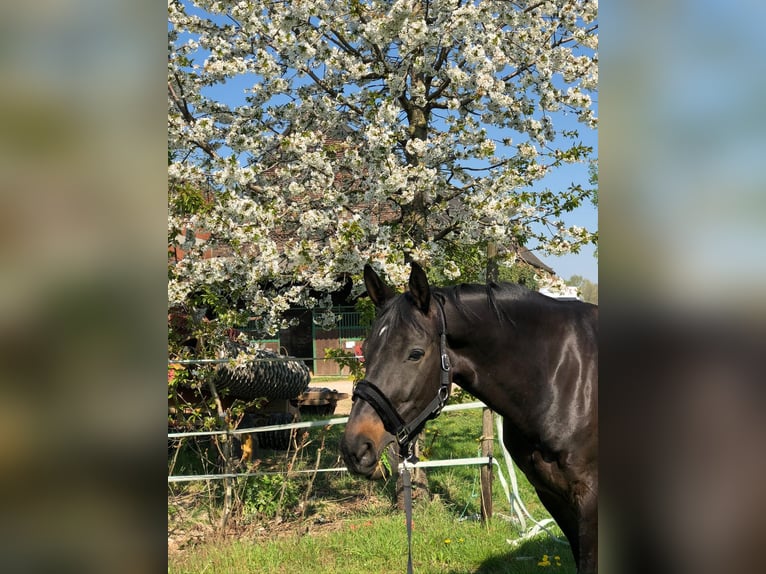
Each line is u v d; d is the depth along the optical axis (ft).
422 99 18.33
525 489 17.92
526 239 18.06
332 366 54.65
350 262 15.70
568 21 19.07
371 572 12.23
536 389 7.80
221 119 19.16
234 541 13.70
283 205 17.63
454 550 13.05
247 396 17.89
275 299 16.72
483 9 17.06
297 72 18.39
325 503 17.11
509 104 18.12
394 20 16.11
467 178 19.12
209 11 17.53
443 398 7.45
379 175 16.03
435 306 7.64
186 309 16.74
